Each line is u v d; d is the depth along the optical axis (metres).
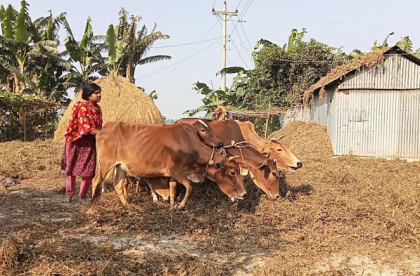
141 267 4.30
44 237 5.26
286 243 5.24
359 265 4.62
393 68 16.22
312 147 16.48
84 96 6.69
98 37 26.44
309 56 23.88
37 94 22.98
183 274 4.17
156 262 4.46
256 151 6.73
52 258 4.33
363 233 5.49
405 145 16.31
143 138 6.17
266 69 24.36
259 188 7.01
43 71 23.05
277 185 6.62
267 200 6.57
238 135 7.37
